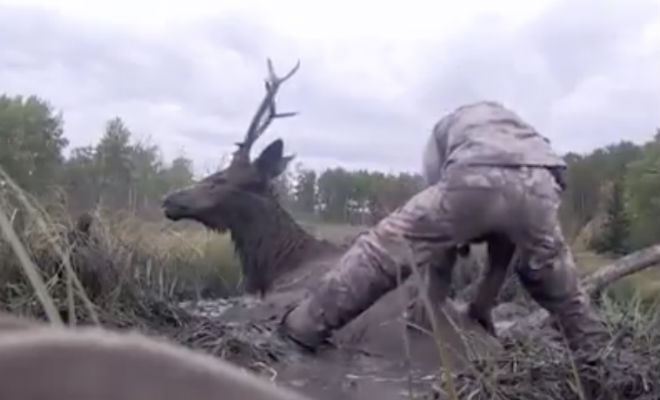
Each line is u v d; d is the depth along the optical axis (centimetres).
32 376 40
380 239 616
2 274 529
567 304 617
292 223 867
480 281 692
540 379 479
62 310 523
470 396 444
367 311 647
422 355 580
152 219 884
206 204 868
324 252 858
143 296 645
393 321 599
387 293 631
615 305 725
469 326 661
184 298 831
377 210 729
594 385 485
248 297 857
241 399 43
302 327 615
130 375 41
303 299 716
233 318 721
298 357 586
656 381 488
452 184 611
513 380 474
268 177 881
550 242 616
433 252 614
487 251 694
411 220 613
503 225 611
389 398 472
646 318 655
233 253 931
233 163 888
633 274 857
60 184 672
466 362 480
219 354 555
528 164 619
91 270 593
